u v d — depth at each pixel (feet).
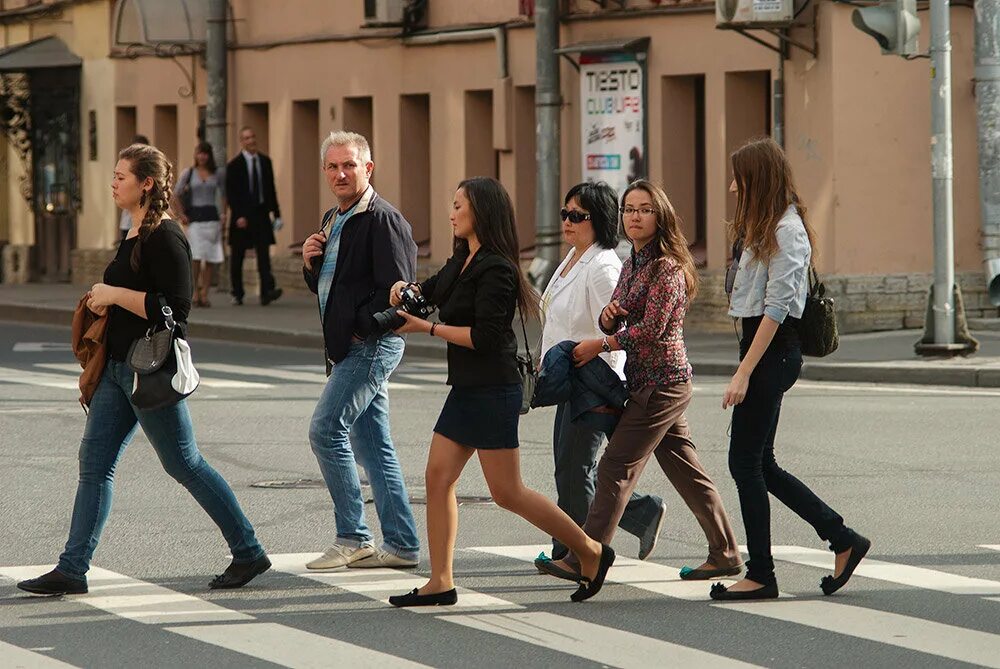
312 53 272.51
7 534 96.43
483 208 78.02
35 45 326.03
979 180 198.39
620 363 84.23
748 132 213.87
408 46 254.88
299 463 120.98
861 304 200.54
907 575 85.30
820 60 200.54
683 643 72.59
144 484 111.04
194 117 297.94
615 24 221.87
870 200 200.75
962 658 70.18
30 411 149.69
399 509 88.02
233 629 75.25
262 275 253.44
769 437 80.28
